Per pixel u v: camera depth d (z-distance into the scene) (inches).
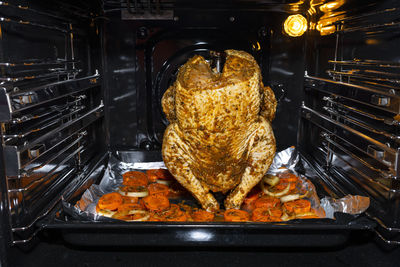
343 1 21.6
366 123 19.7
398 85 16.4
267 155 18.6
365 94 18.1
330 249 17.1
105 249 17.2
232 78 16.2
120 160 27.0
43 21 18.8
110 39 26.9
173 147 18.4
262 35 26.5
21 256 15.4
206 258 16.7
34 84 17.7
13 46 15.7
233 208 19.7
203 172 18.9
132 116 28.1
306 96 27.8
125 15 25.9
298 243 16.1
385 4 17.7
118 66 27.3
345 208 18.6
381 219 16.3
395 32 16.8
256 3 25.3
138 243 16.1
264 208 19.5
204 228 15.8
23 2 16.4
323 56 25.7
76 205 19.2
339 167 23.4
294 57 27.2
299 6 25.6
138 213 19.0
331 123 24.4
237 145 17.7
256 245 16.1
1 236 14.1
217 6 25.5
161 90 27.2
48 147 19.5
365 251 17.1
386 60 17.7
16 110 14.0
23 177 15.9
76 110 22.5
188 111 16.6
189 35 26.3
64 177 21.7
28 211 16.2
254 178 19.2
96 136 28.0
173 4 25.2
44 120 19.1
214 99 16.1
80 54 24.4
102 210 19.3
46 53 19.2
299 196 21.4
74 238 15.9
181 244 16.1
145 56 26.9
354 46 21.2
